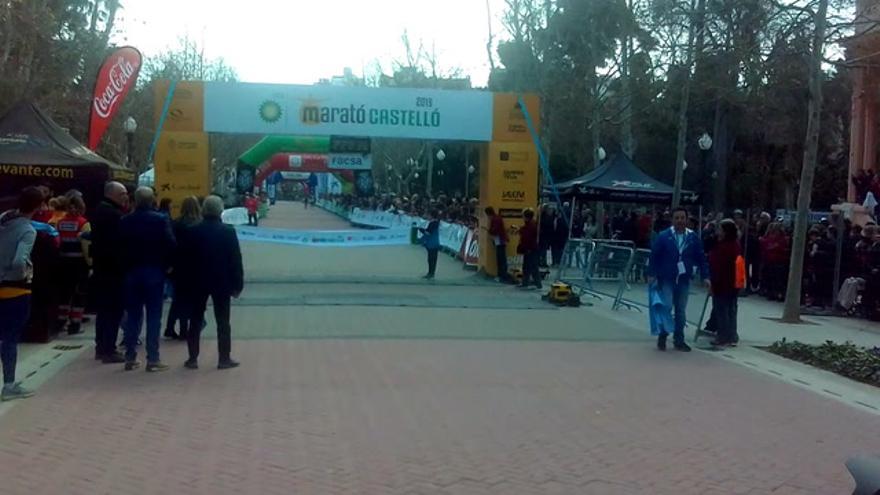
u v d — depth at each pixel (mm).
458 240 28391
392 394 9289
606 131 39312
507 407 8875
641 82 29016
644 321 15602
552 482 6598
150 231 10250
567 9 32094
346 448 7297
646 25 22297
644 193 23375
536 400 9219
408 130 21297
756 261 21469
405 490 6309
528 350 12297
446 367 10844
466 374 10453
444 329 13922
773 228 20406
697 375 10945
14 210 8992
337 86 21000
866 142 32750
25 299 8789
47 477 6438
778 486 6672
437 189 61125
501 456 7203
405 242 23719
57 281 12391
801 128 36781
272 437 7578
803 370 11562
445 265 26344
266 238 23125
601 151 31047
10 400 8758
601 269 18469
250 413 8367
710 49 18484
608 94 38719
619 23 28969
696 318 14102
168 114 20203
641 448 7578
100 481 6375
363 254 30219
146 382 9680
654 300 12836
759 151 42156
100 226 10672
